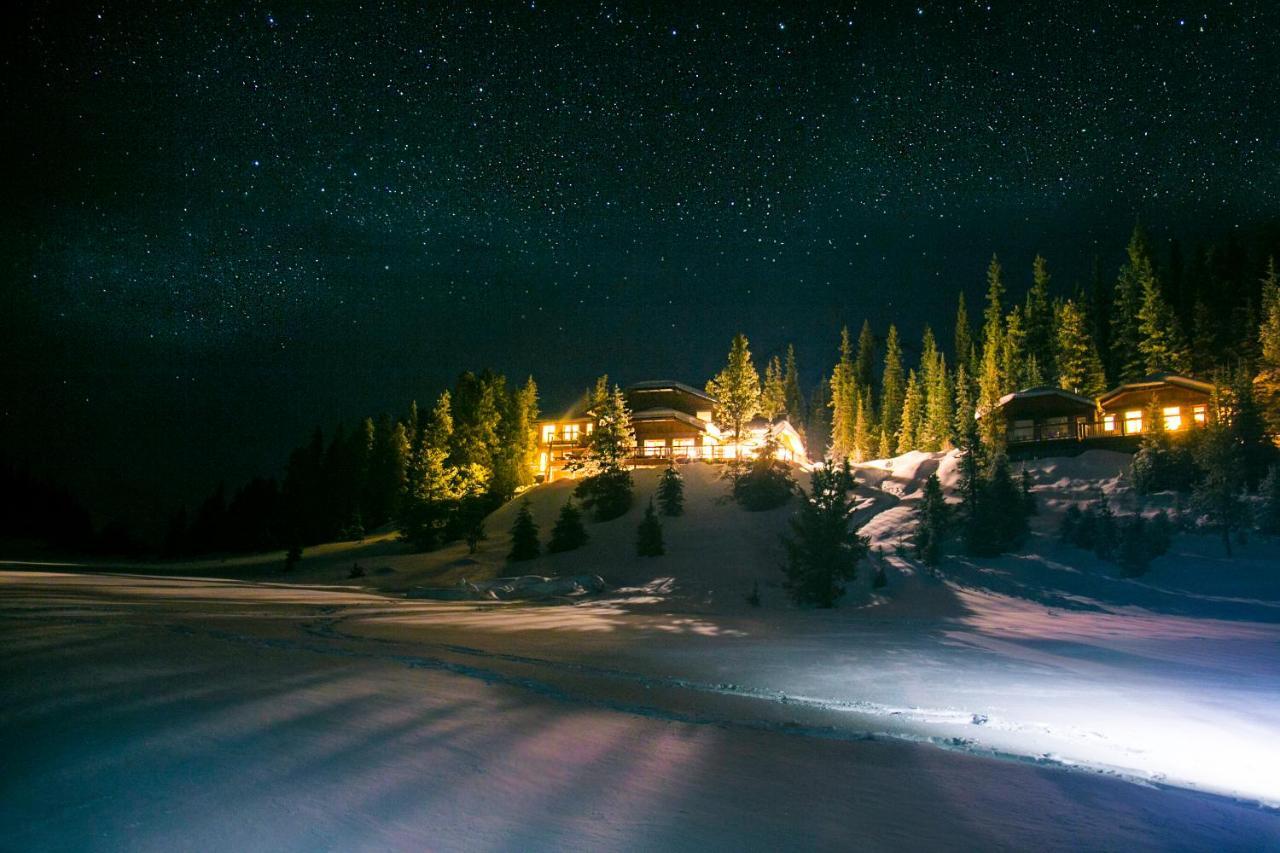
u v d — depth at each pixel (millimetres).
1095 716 12445
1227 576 37375
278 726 8422
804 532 37344
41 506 96688
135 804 5895
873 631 25609
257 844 5289
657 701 12094
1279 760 10070
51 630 14430
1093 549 42438
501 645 18750
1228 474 43688
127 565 61469
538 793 6840
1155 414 57156
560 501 63406
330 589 42281
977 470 48844
